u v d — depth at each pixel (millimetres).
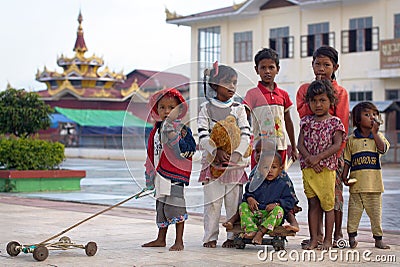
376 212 5926
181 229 5801
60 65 43250
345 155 6020
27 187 12477
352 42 27938
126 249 5809
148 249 5812
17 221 7875
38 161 12727
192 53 32469
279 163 5812
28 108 16797
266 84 6031
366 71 27438
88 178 17188
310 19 28938
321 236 5957
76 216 8492
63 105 41625
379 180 5922
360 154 5945
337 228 6027
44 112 17203
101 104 42094
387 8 26969
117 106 42500
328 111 5902
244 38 30891
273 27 30047
